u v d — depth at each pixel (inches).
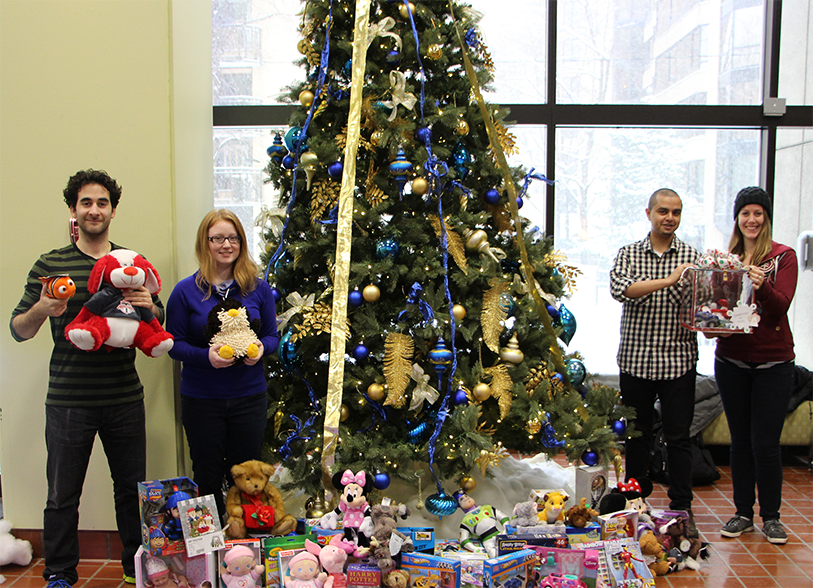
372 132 97.8
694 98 150.4
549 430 95.3
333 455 87.8
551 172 152.2
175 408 98.6
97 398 81.0
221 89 153.6
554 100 150.3
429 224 97.6
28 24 94.9
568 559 81.4
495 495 102.7
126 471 85.7
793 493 126.7
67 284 74.9
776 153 149.6
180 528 76.9
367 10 92.9
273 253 100.9
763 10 147.4
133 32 95.7
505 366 96.0
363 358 93.3
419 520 96.1
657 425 133.9
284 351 93.4
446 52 99.4
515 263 104.5
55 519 80.7
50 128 96.0
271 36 152.5
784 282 99.2
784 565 94.3
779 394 99.7
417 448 92.7
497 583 76.0
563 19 148.9
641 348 103.8
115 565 95.2
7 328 96.6
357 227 95.3
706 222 153.8
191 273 106.0
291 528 84.3
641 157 152.6
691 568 93.1
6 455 97.4
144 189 97.3
